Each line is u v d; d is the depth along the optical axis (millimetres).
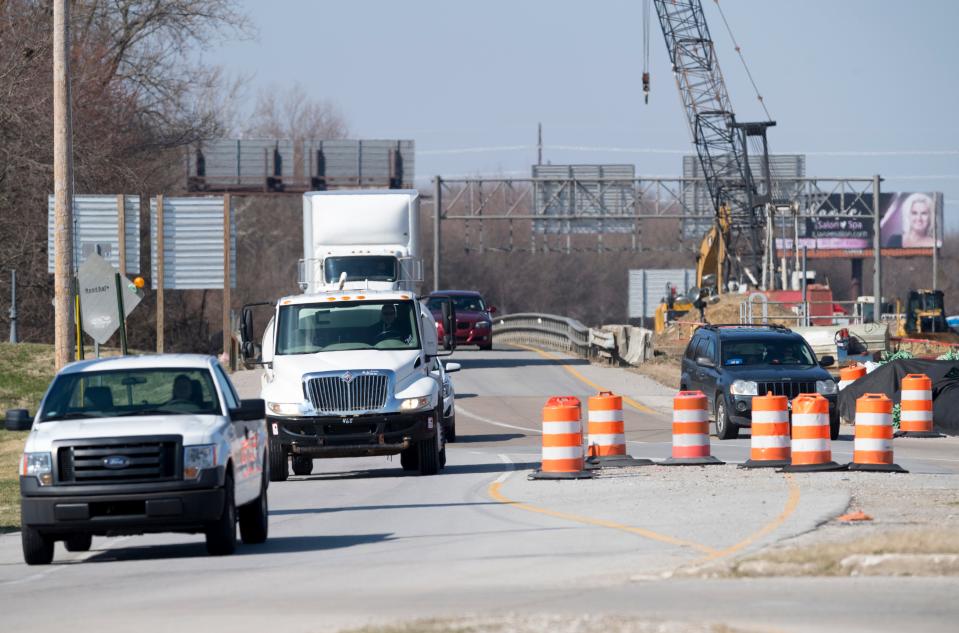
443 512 54219
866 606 30656
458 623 28109
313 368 69500
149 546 48656
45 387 118688
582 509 53062
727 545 41062
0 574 41625
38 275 164250
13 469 82562
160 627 30266
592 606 31125
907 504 49969
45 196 160750
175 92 190000
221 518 42531
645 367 158375
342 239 127688
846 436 93250
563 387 135500
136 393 45219
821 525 44375
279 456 69938
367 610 31688
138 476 41812
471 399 125000
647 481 61969
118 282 76438
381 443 68812
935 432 91625
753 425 66875
